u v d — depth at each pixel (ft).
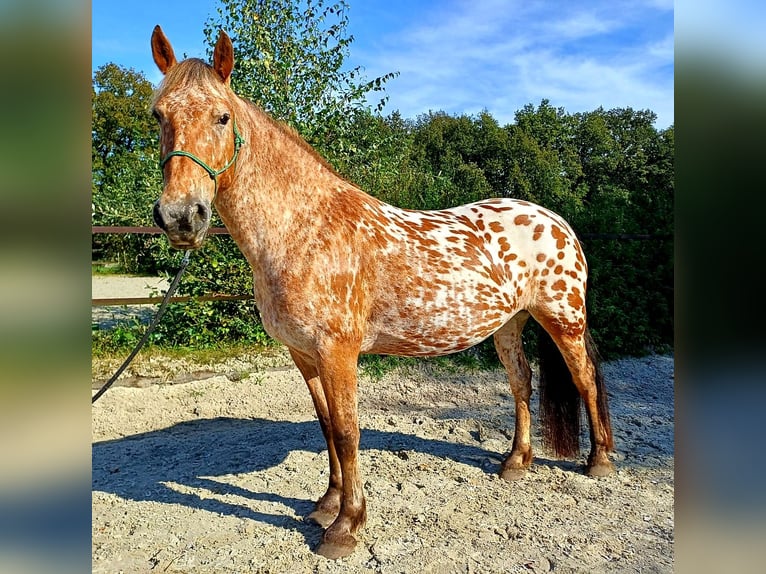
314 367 9.10
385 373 18.49
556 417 10.81
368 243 8.32
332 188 8.52
